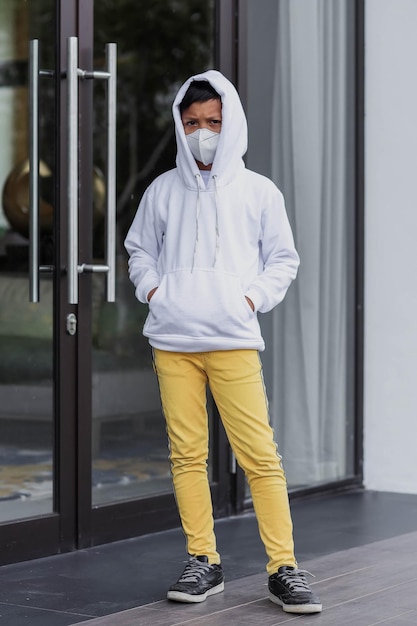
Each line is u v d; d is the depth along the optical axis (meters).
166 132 5.95
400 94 6.70
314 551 5.11
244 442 4.19
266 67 6.20
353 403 6.82
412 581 4.53
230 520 5.84
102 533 5.21
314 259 6.60
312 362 6.60
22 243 5.05
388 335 6.79
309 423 6.58
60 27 4.97
